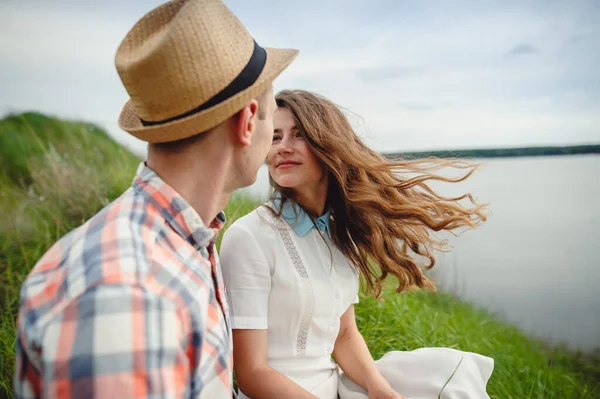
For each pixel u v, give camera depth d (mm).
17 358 854
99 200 4027
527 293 6578
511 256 8438
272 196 1768
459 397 1727
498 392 2717
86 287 786
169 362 802
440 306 5359
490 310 5734
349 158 1753
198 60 964
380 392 1765
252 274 1566
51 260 898
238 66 1018
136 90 990
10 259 3154
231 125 1044
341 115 1794
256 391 1531
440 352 1903
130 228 905
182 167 1021
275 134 1718
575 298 6508
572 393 3256
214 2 1021
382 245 1989
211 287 1048
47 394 740
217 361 999
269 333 1636
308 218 1741
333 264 1792
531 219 11398
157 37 1003
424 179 1977
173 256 949
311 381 1675
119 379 740
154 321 796
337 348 1928
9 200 3963
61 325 760
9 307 2617
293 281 1613
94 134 6719
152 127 972
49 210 3748
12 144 5375
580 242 9445
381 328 2988
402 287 2139
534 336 5070
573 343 4914
